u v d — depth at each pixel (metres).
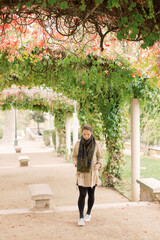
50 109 17.22
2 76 7.16
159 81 5.09
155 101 6.89
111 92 8.04
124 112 8.57
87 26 4.15
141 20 3.03
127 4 3.03
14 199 7.56
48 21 3.97
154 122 15.13
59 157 17.62
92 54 5.84
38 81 7.80
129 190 8.27
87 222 5.00
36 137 35.38
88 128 4.70
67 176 11.06
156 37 3.18
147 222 4.98
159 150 16.94
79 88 7.95
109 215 5.39
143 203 6.14
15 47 5.42
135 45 4.65
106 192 8.22
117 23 3.40
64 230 4.61
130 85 6.67
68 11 3.47
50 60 5.99
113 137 8.64
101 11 3.18
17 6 3.06
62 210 5.73
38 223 4.96
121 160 8.88
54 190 8.69
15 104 15.38
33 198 5.75
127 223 4.94
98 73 5.94
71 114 16.59
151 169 12.34
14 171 12.31
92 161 4.77
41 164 14.67
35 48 5.75
